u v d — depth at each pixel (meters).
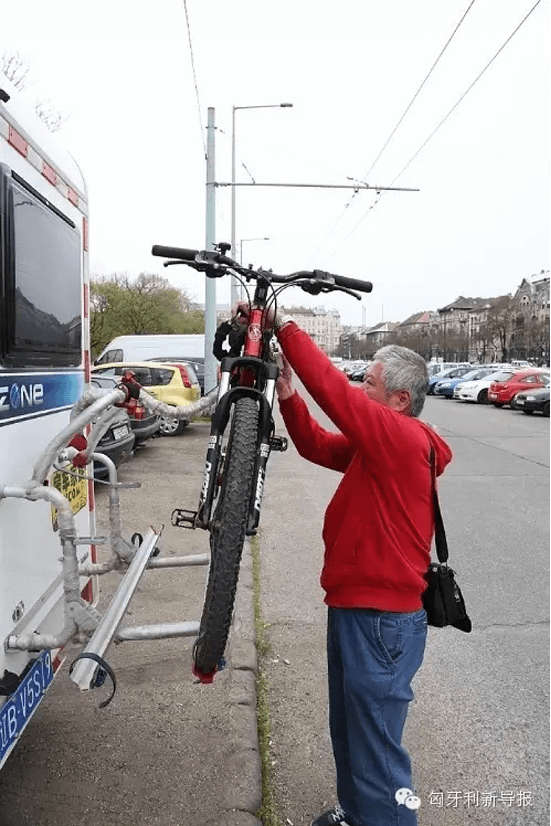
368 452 2.29
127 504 8.19
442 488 9.74
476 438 16.09
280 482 9.96
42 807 2.88
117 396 2.68
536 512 8.28
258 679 4.00
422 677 4.09
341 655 2.42
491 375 31.28
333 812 2.73
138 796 2.96
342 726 2.58
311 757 3.28
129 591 2.73
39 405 2.95
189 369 14.33
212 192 17.09
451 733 3.51
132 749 3.31
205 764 3.21
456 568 6.06
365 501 2.36
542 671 4.17
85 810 2.87
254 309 2.57
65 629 2.58
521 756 3.33
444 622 2.50
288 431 2.90
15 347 2.63
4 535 2.54
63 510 2.53
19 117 2.69
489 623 4.87
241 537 2.24
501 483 10.17
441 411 25.17
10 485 2.59
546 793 3.06
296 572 5.89
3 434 2.53
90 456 3.13
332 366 2.38
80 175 3.69
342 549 2.38
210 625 2.25
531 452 13.59
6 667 2.52
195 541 6.72
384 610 2.32
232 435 2.33
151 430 10.91
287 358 2.44
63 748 3.30
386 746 2.31
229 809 2.82
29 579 2.80
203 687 3.91
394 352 2.57
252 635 4.48
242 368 2.52
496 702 3.81
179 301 49.19
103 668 2.30
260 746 3.31
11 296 2.57
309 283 2.65
